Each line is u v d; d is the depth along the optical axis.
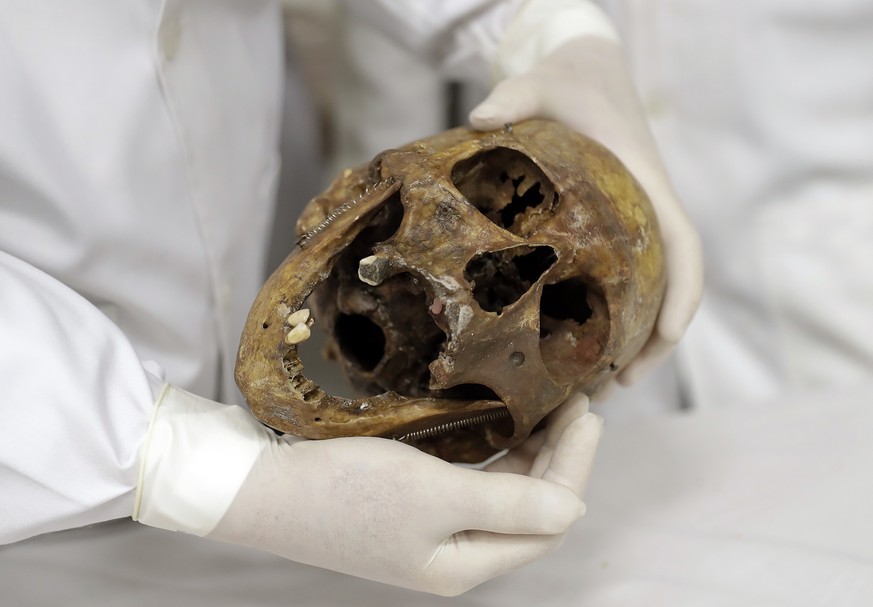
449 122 1.13
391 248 0.56
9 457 0.55
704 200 0.88
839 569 0.63
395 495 0.57
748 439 0.74
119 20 0.65
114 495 0.56
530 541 0.59
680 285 0.67
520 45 0.77
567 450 0.60
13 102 0.62
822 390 0.81
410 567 0.58
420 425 0.59
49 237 0.65
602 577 0.64
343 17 1.02
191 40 0.68
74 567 0.64
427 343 0.61
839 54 0.82
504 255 0.59
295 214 1.07
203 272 0.70
